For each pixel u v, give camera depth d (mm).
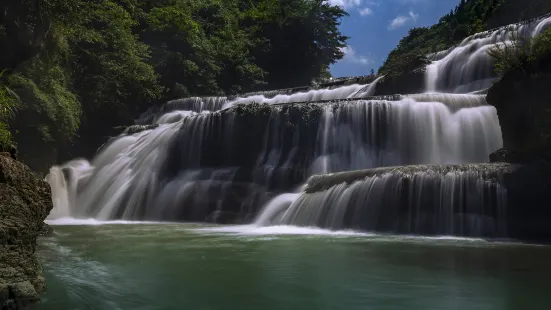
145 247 7816
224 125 18328
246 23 49625
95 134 24656
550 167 9555
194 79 35188
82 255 6840
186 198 17062
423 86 23812
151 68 28844
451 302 3900
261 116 17781
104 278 5039
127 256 6707
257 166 17203
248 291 4371
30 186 5531
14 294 3963
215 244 8188
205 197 16750
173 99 32062
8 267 4246
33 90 15719
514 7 36812
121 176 19266
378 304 3854
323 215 11773
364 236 9602
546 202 9359
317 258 6422
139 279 4977
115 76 26188
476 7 49438
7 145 6953
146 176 18625
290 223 12656
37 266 4781
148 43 34156
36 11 16625
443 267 5641
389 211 10578
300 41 50438
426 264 5875
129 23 28250
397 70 25016
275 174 16453
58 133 17094
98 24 25859
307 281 4820
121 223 15242
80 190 19641
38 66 17047
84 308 3848
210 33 42031
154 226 13531
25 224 4832
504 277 4988
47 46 18078
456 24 52844
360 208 11023
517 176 9680
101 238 9492
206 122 18812
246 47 44875
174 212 17062
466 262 6016
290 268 5617
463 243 8305
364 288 4449
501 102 11602
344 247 7641
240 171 17266
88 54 24328
